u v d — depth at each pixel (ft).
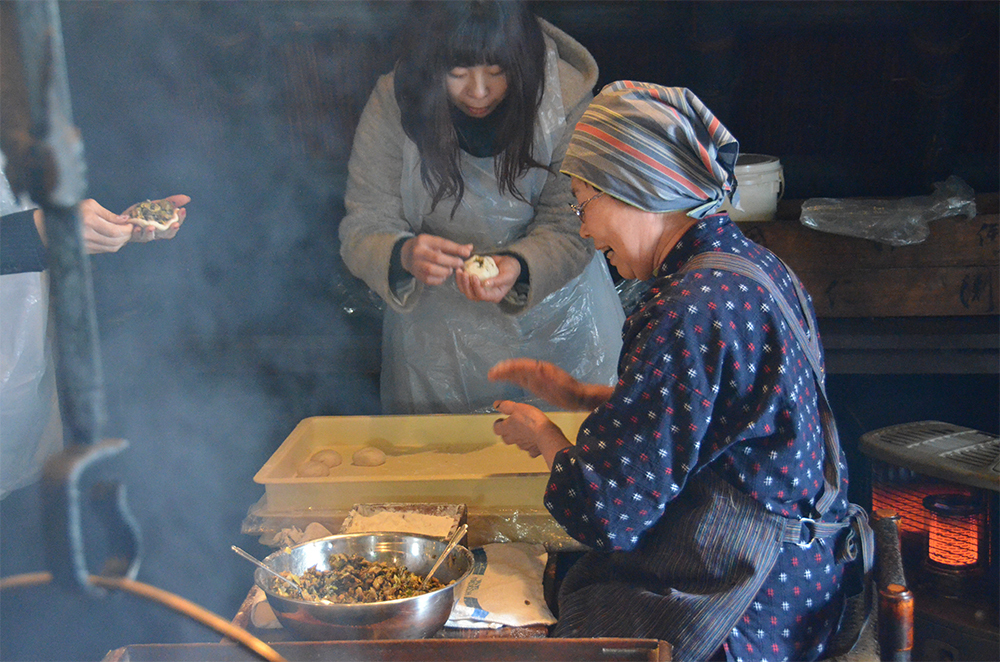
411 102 7.52
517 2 7.11
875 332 9.59
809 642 4.70
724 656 4.59
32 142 1.59
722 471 4.50
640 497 4.37
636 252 4.87
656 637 4.54
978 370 9.52
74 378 1.71
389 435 7.53
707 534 4.53
